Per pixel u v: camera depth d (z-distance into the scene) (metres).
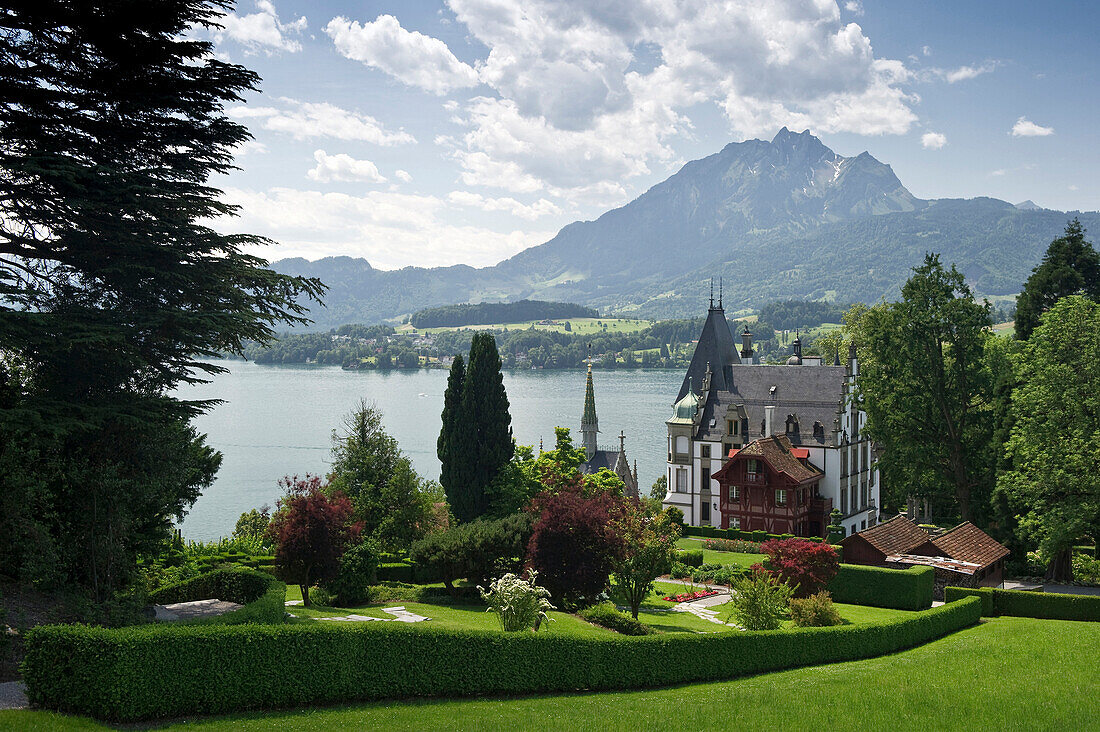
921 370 74.06
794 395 95.94
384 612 44.53
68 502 36.16
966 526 64.56
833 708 28.31
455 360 73.00
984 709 28.14
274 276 36.94
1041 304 89.50
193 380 36.62
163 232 34.16
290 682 26.80
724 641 36.00
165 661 24.66
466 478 71.19
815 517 89.06
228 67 35.94
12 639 29.47
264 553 68.75
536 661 31.47
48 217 32.06
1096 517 60.06
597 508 48.47
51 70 32.75
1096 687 31.02
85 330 30.78
